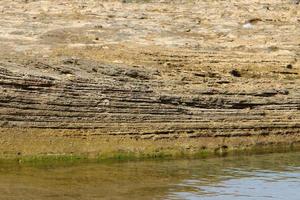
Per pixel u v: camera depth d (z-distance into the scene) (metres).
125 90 38.44
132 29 58.62
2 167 33.47
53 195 29.28
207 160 38.25
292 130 44.28
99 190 30.44
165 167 35.78
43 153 35.16
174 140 39.09
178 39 56.97
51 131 35.72
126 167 35.19
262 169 36.47
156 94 39.66
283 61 53.94
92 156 36.19
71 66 41.56
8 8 62.09
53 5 63.56
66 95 36.56
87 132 36.59
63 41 54.94
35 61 40.78
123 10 63.31
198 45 55.72
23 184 30.66
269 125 43.41
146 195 30.00
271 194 31.14
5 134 34.72
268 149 42.50
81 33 56.94
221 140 41.03
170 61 51.81
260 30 61.03
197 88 42.94
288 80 51.62
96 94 37.50
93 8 63.28
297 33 60.50
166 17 62.28
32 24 58.62
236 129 41.88
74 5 63.78
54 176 32.34
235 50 55.72
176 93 41.53
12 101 35.12
